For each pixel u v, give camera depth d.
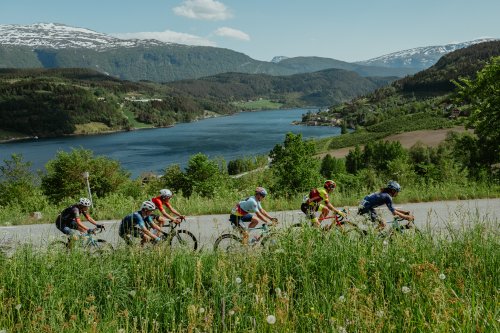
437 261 6.05
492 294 4.98
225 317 4.94
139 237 8.32
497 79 26.91
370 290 5.46
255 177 31.41
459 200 16.94
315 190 9.19
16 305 5.41
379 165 93.62
